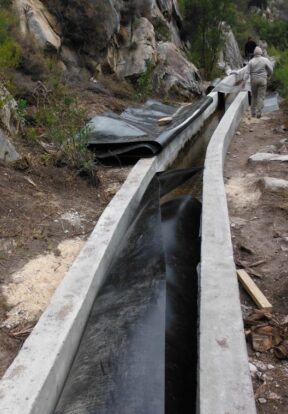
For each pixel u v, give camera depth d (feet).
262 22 110.73
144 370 8.82
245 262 13.97
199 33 61.67
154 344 9.39
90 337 10.36
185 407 8.63
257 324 11.16
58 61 33.68
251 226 16.26
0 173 17.10
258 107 35.19
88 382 8.96
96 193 18.52
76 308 10.47
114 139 22.45
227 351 8.90
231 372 8.41
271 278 13.15
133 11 43.68
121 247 14.02
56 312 10.32
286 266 13.58
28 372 8.61
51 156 19.62
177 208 15.57
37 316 10.98
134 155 22.04
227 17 60.23
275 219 16.60
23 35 30.73
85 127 20.72
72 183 18.44
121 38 42.42
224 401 7.83
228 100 43.80
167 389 8.55
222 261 12.03
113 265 13.17
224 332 9.42
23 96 25.36
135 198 17.35
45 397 8.47
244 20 107.45
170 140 23.79
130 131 23.27
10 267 12.72
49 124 22.36
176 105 39.50
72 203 17.03
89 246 13.23
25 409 7.82
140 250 13.17
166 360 9.14
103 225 14.56
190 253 13.57
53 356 9.02
